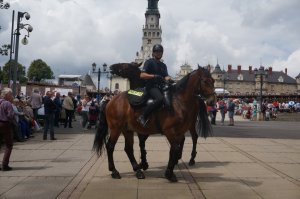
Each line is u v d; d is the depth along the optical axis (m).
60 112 21.64
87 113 20.59
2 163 8.88
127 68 8.52
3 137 8.96
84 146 13.03
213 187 7.36
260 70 38.38
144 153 9.02
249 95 79.25
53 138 14.98
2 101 8.77
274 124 30.34
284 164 10.04
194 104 8.30
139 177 8.07
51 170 8.84
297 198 6.58
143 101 8.00
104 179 8.00
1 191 6.88
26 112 16.61
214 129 22.61
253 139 16.39
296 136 18.77
